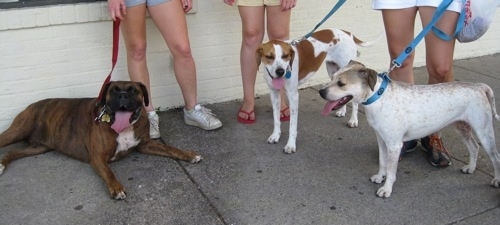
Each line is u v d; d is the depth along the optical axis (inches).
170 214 93.6
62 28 122.3
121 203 96.8
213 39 140.9
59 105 115.3
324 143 122.3
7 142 114.0
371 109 94.0
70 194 99.7
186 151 114.2
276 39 126.6
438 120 95.3
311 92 156.8
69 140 112.3
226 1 125.3
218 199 98.4
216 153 117.2
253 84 132.0
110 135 105.7
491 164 110.6
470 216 92.1
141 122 110.9
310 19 153.0
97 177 106.3
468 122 97.0
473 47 189.2
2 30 116.3
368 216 92.4
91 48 127.0
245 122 133.9
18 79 121.9
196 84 130.6
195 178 106.1
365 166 110.9
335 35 127.3
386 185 98.2
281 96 135.1
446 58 100.5
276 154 116.9
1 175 106.3
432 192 99.9
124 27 114.9
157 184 103.7
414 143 113.9
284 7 119.1
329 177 106.3
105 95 105.9
